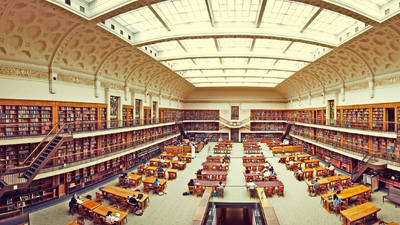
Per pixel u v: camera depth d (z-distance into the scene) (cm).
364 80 1488
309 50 1612
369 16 869
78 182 1277
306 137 2409
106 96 1534
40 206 1045
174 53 1680
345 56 1446
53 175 1037
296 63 1998
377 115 1385
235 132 3444
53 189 1134
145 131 2147
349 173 1622
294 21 1160
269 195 1212
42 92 1072
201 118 3488
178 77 2466
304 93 2619
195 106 3509
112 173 1573
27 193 1034
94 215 907
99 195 1094
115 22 1145
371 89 1410
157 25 1223
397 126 1200
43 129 1084
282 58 1620
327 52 1403
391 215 956
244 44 1569
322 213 999
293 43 1484
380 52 1209
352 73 1588
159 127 2514
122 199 1095
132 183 1374
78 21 944
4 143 883
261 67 1967
